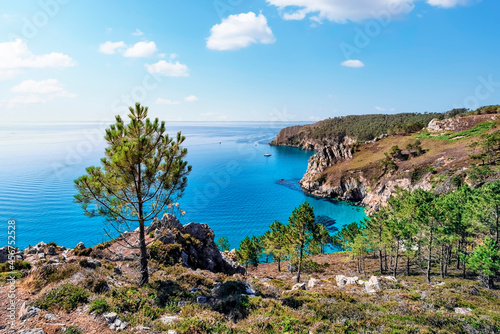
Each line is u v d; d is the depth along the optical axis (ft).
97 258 76.13
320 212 414.41
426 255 138.92
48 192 452.35
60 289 44.01
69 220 350.64
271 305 53.62
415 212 143.43
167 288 57.00
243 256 189.16
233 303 53.83
